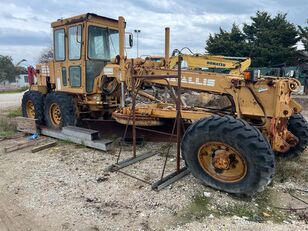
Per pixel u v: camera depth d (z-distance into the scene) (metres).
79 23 6.08
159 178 4.16
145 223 3.12
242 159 3.47
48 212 3.37
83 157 5.12
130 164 4.70
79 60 6.21
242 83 3.98
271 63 24.98
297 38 25.52
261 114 3.91
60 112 6.39
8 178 4.31
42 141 6.21
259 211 3.32
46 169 4.60
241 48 26.09
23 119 6.84
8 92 27.12
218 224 3.08
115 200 3.59
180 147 4.17
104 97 6.31
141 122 5.12
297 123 4.59
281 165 4.41
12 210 3.43
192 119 4.71
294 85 3.96
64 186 3.99
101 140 5.61
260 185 3.39
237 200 3.55
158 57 6.02
